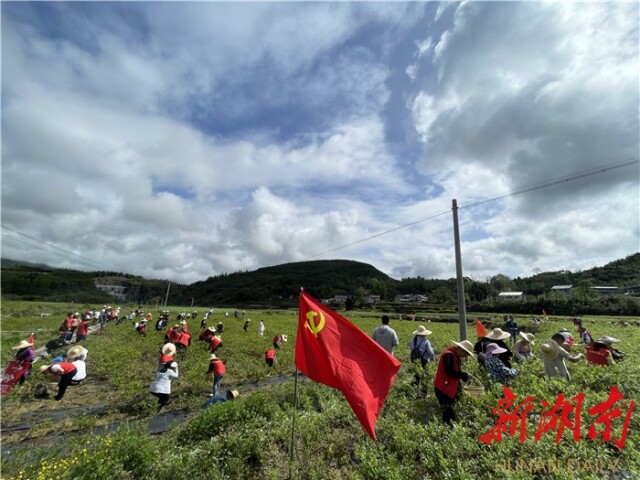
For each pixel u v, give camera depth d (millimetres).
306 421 7059
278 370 14844
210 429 6707
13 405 9898
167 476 5004
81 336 21781
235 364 15578
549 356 8094
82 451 5340
